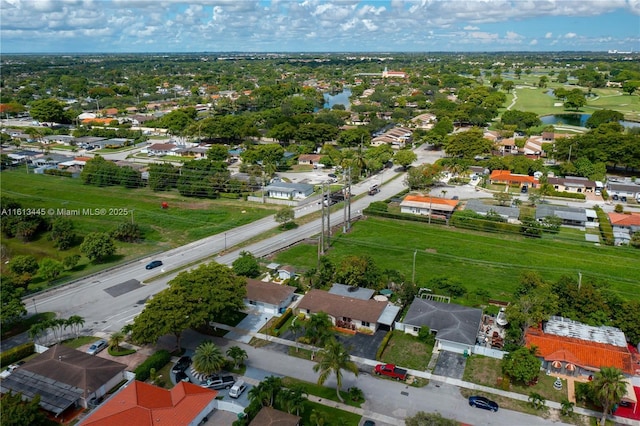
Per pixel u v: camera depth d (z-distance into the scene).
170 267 99.88
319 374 65.94
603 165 157.75
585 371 65.06
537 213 125.50
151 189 153.00
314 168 179.88
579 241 111.62
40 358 64.31
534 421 57.44
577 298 77.31
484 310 81.31
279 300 81.19
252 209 136.25
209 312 70.75
